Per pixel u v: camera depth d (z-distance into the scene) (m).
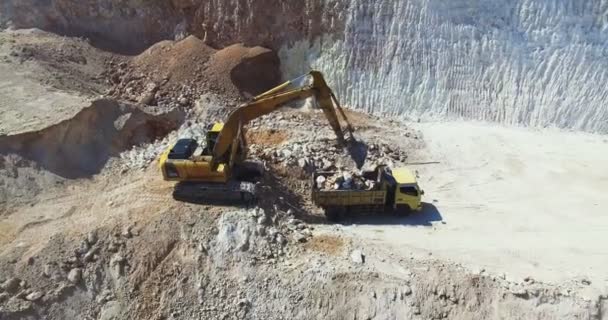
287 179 19.28
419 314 13.95
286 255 15.41
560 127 24.42
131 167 19.33
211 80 25.23
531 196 19.23
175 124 23.09
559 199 19.00
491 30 25.38
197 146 17.34
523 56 25.09
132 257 14.88
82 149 19.23
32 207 16.75
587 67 24.45
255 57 26.17
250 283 14.52
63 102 20.08
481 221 17.67
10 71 22.06
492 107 25.16
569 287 14.46
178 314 14.02
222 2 27.12
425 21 25.70
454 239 16.56
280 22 26.95
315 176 18.27
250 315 14.08
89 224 15.82
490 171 20.95
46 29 27.42
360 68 26.38
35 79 21.94
